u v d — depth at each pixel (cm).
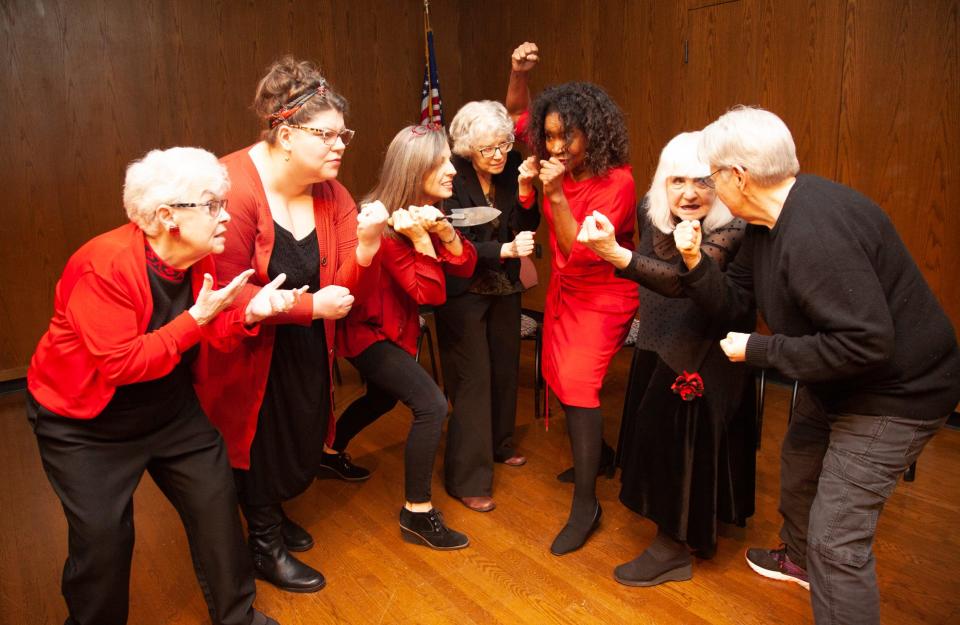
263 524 223
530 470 300
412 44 548
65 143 431
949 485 277
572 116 230
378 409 282
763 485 282
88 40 428
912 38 325
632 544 245
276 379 211
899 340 152
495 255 254
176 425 178
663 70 437
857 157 355
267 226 199
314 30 505
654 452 212
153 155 159
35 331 439
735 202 162
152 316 165
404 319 244
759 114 158
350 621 210
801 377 153
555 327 251
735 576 225
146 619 214
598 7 464
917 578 221
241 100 484
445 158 230
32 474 316
